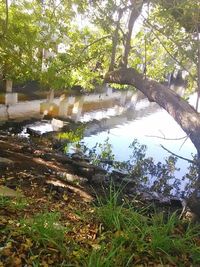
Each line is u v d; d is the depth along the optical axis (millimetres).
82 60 12641
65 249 4094
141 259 4309
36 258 3842
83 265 3873
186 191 10891
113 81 10938
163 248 4562
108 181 9773
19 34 12062
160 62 13156
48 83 12664
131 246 4469
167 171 12773
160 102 8609
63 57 12539
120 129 19375
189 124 7383
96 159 12711
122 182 10109
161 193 10344
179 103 8039
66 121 18781
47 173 8500
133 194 9312
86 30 13172
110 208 5309
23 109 18281
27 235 4211
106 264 3832
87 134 17000
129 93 31266
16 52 12367
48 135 14984
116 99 28531
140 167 12719
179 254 4621
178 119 7758
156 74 13336
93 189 8352
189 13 7203
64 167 9883
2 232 4152
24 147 11117
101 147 14812
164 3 7754
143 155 14539
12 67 12539
